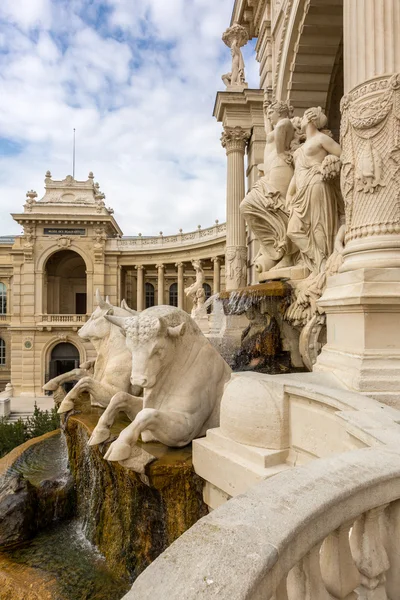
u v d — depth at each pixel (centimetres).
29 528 465
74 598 354
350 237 455
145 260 4619
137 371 370
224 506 149
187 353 417
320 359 468
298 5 1020
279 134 903
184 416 389
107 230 4725
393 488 175
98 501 437
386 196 421
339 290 440
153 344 375
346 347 419
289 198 798
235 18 1770
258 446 320
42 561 415
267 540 127
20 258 4394
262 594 114
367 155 429
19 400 3966
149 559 364
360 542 177
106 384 573
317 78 1167
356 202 446
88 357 4344
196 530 135
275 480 167
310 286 664
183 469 349
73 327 4344
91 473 457
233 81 1720
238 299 788
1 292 4816
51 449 655
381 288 388
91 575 390
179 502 349
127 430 352
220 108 1641
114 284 4588
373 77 427
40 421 1447
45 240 4412
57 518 503
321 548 170
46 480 520
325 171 664
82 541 455
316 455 290
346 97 454
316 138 721
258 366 728
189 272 5141
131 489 377
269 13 1401
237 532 132
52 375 4419
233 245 1642
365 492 165
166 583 114
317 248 716
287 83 1206
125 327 386
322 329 650
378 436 218
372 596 175
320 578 151
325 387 304
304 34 1068
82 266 5075
